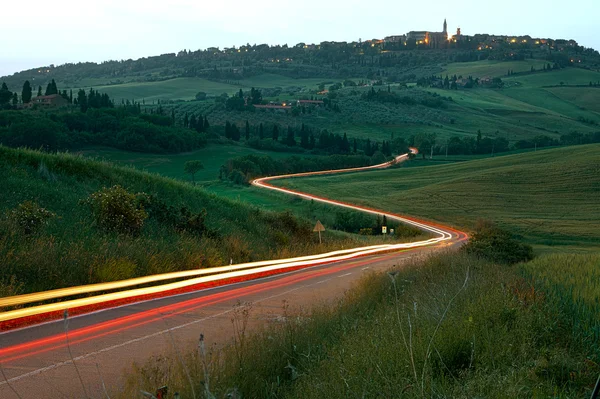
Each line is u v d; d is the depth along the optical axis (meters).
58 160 35.19
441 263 22.19
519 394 6.52
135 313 14.26
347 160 194.25
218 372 6.98
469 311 10.34
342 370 6.82
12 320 12.62
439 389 6.57
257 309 15.14
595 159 148.75
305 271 28.97
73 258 17.42
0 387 7.71
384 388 6.23
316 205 115.94
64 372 8.50
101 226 24.59
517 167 151.62
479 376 6.95
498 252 34.72
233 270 25.25
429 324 9.10
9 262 15.48
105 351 9.95
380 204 121.25
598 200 117.81
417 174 164.50
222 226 36.06
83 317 13.48
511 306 10.87
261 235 39.59
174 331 11.95
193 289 20.16
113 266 18.50
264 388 7.23
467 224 101.56
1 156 31.95
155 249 23.08
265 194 129.00
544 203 117.94
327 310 11.99
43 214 21.33
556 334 9.87
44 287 15.50
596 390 3.67
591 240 88.25
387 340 8.34
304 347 8.96
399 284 16.91
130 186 37.06
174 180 45.50
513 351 8.53
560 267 24.03
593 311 12.05
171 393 6.15
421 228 96.69
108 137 186.62
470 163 173.62
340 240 54.38
